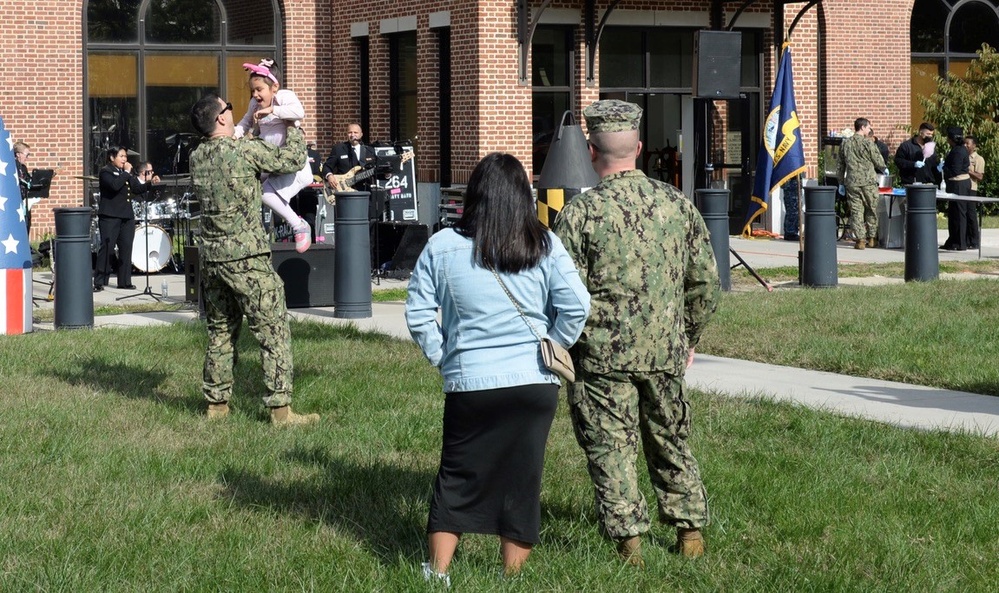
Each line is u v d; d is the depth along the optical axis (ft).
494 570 16.15
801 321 39.86
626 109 16.57
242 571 16.43
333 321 41.78
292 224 33.91
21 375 31.55
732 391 29.60
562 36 70.69
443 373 15.53
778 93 50.55
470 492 15.44
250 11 78.89
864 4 82.99
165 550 17.37
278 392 25.64
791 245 70.69
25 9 72.49
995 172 87.66
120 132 75.72
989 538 18.17
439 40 71.51
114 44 75.25
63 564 16.62
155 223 58.39
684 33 74.43
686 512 17.16
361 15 77.36
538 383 15.23
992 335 36.50
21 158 52.26
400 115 75.82
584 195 16.49
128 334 38.81
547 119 70.64
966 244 68.03
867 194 68.13
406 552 17.37
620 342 16.22
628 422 16.53
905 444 23.77
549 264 15.35
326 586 15.84
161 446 23.70
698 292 16.90
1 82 72.18
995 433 24.49
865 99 83.71
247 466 22.13
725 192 48.88
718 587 16.02
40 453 23.03
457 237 15.35
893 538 17.84
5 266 40.04
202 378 29.81
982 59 87.81
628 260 16.15
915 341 35.70
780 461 22.35
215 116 25.31
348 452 23.27
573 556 16.89
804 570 16.53
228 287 25.72
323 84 80.64
